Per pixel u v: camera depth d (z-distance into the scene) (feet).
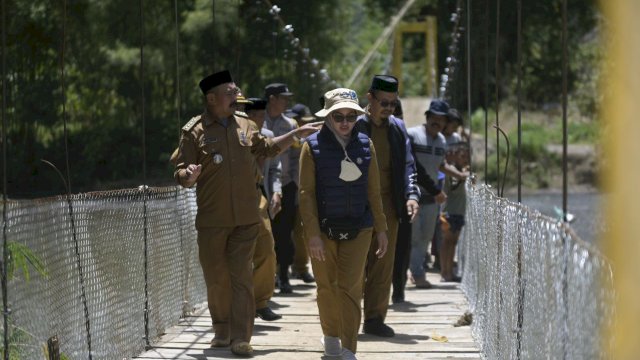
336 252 50.16
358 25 438.81
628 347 18.30
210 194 52.85
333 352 52.44
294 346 56.08
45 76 200.34
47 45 197.57
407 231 72.59
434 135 78.79
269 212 73.51
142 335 55.06
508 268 43.04
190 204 69.97
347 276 49.06
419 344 56.80
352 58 386.32
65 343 42.16
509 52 242.99
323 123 49.90
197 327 62.95
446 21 419.54
